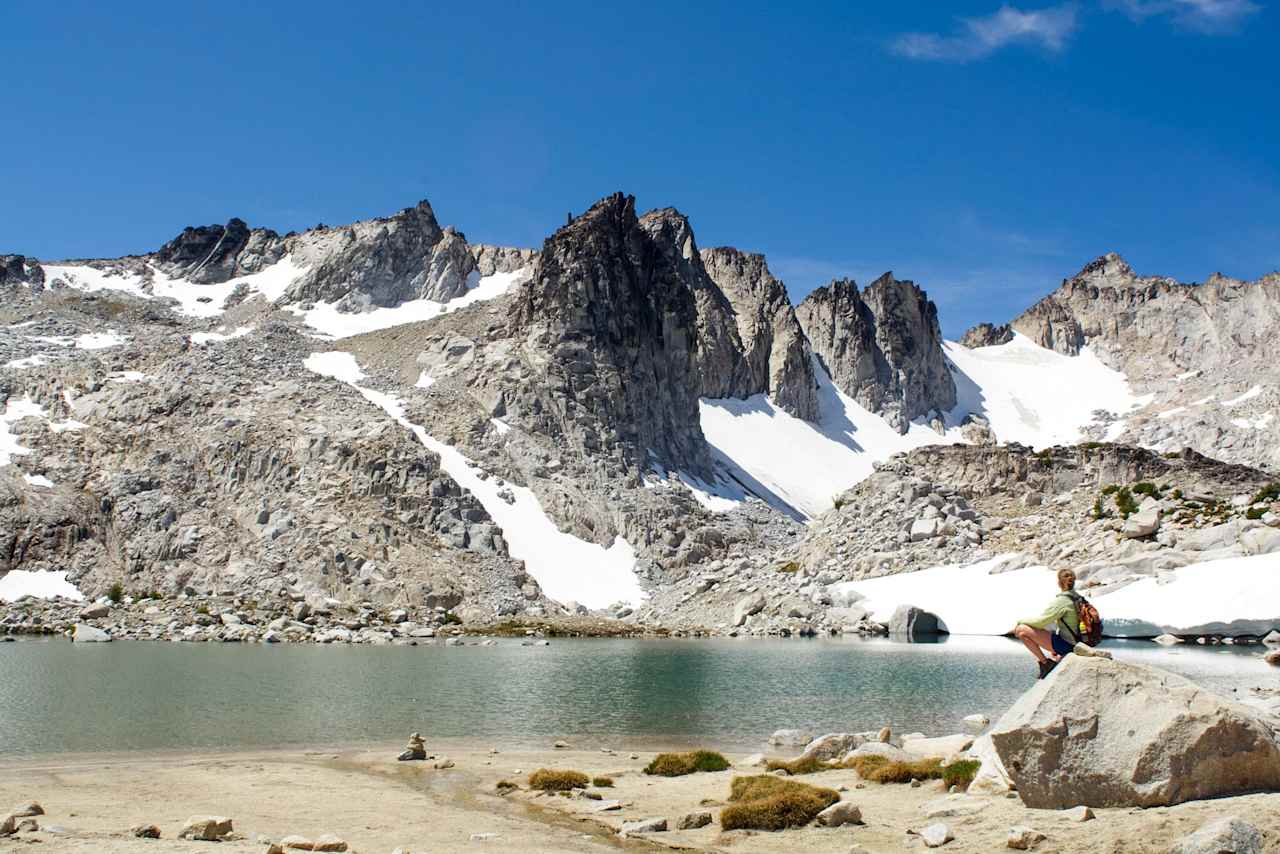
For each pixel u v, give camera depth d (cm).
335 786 2697
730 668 5625
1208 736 1747
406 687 4866
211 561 9788
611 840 2031
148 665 5662
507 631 8588
